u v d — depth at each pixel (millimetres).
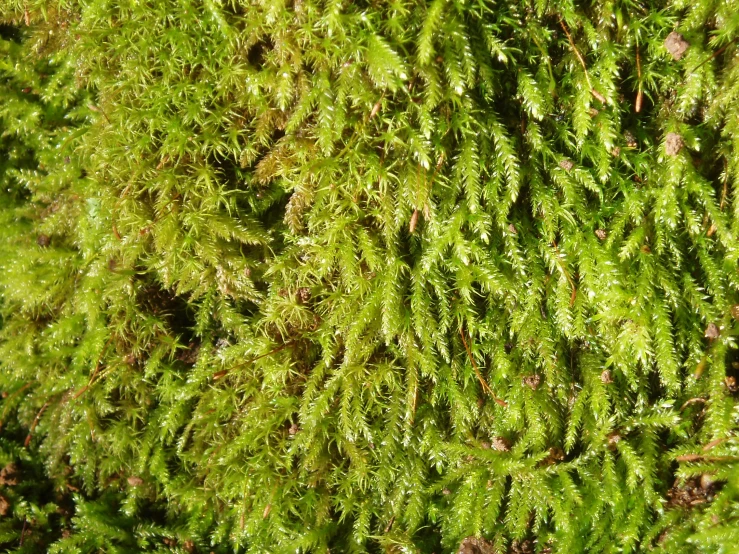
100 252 266
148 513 275
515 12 243
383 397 258
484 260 250
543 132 249
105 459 276
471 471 256
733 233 247
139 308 266
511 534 255
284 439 262
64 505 279
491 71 243
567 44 246
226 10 247
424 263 249
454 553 256
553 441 257
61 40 265
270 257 258
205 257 254
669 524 249
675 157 246
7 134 276
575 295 251
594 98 247
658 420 252
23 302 277
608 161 246
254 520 260
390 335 250
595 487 253
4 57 269
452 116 244
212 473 266
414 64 241
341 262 250
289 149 250
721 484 250
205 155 254
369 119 245
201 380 265
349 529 263
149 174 253
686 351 254
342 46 241
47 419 281
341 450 262
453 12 239
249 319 262
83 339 270
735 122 245
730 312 249
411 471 259
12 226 277
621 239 250
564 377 256
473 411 257
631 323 248
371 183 246
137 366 270
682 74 246
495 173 247
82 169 270
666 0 244
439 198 250
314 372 257
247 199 257
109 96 255
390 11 240
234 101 252
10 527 274
